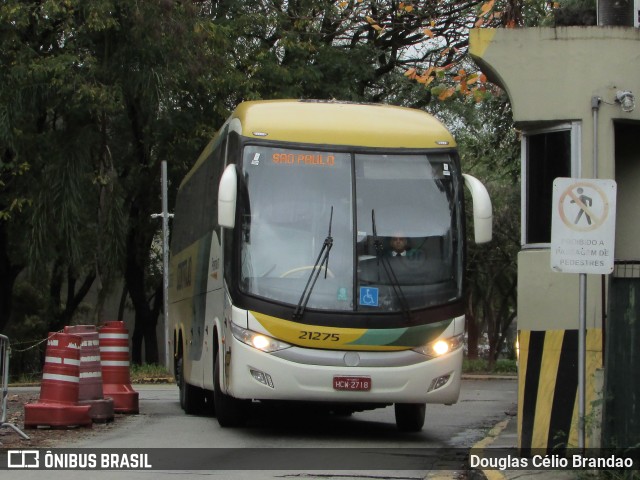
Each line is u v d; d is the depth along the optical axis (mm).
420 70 22188
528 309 10664
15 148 27906
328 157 12742
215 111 30156
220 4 31219
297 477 9844
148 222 33750
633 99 10469
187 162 30688
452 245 12664
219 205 12367
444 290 12500
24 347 39969
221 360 13344
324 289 12242
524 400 10625
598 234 9133
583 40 10539
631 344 8883
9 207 29641
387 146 12883
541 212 10812
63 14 27359
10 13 26766
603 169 10477
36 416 13688
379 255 12430
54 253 29719
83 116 28188
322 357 12102
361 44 32281
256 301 12195
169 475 9922
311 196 12586
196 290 16297
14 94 27359
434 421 16078
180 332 18656
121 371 16609
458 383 12453
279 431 13836
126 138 32281
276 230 12453
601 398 9328
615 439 8812
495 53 10742
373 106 13578
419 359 12258
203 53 28234
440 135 13141
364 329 12141
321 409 14664
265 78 30922
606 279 10172
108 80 27891
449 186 12875
